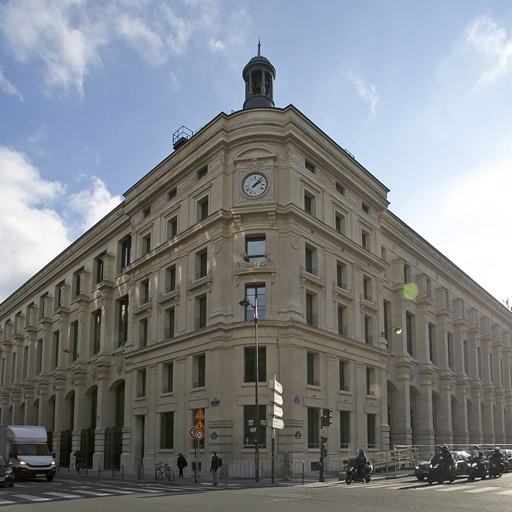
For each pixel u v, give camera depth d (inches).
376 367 1752.0
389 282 2046.0
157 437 1620.3
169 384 1656.0
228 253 1531.7
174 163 1795.0
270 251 1496.1
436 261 2437.3
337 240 1667.1
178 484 1176.2
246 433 1386.6
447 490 940.6
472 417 2519.7
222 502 751.7
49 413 2399.1
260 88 1845.5
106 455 1902.1
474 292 2795.3
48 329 2487.7
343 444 1552.7
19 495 906.7
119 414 1974.7
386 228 2065.7
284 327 1425.9
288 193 1535.4
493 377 2878.9
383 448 1694.1
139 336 1823.3
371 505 696.4
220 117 1622.8
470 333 2640.3
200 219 1664.6
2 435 1434.5
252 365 1428.4
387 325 2017.7
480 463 1228.5
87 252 2336.4
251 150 1582.2
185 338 1563.7
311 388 1453.0
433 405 2244.1
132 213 1993.1
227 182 1587.1
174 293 1669.5
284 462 1331.2
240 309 1480.1
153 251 1788.9
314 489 983.6
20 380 2741.1
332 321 1598.2
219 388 1417.3
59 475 1656.0
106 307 2076.8
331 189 1716.3
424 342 2144.4
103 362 2005.4
